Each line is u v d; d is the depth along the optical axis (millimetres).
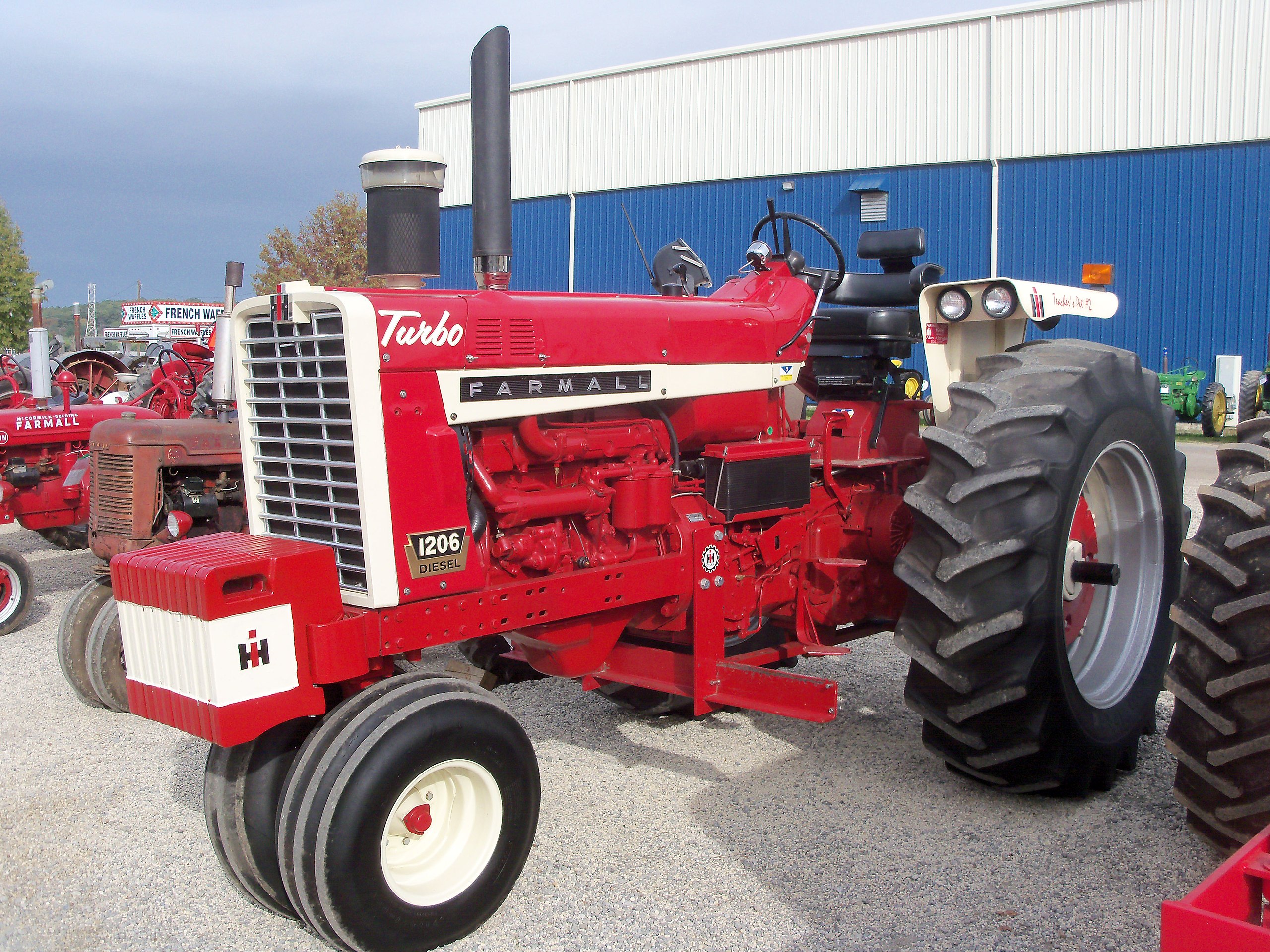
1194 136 15273
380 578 2504
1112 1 15508
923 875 2766
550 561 2955
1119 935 2459
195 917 2674
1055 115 16094
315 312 2562
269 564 2389
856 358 4270
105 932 2600
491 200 2902
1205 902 1565
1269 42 14688
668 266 4086
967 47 16578
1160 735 3836
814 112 17828
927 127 16969
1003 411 3027
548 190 20484
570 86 20000
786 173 18172
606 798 3303
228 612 2314
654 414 3281
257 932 2600
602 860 2881
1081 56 15836
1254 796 2631
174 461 4594
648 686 3434
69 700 4535
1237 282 15250
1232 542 2674
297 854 2289
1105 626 3590
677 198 19188
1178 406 15016
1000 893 2666
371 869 2299
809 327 3709
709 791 3354
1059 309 3574
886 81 17219
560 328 2891
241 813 2564
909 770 3514
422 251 2908
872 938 2465
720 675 3254
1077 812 3164
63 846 3086
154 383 7789
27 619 5918
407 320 2541
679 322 3238
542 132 20438
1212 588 2740
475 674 3074
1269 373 14266
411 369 2551
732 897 2668
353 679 2648
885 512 3934
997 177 16547
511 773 2562
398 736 2344
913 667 3131
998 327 3734
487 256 2926
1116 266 15984
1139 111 15570
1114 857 2855
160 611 2422
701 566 3299
